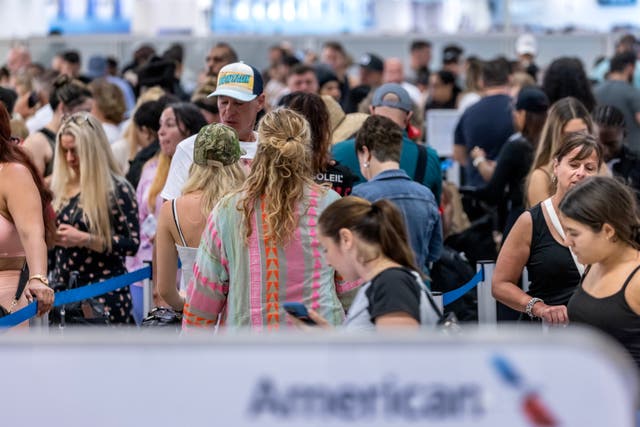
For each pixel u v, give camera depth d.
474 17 49.97
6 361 6.21
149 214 16.83
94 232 15.49
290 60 32.00
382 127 13.78
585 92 22.05
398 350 6.10
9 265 13.16
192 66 41.94
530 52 36.31
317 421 6.13
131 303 15.90
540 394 6.02
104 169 15.64
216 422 6.17
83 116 15.71
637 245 10.30
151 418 6.20
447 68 35.94
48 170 18.70
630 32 43.53
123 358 6.21
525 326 13.15
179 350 6.19
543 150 15.02
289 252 10.77
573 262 12.46
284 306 9.51
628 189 10.66
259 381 6.16
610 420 5.99
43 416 6.23
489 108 22.84
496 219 18.75
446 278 16.34
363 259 9.01
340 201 9.24
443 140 26.50
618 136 18.25
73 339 6.21
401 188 13.65
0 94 21.30
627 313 10.14
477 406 6.05
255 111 13.70
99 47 42.53
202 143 12.02
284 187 10.78
